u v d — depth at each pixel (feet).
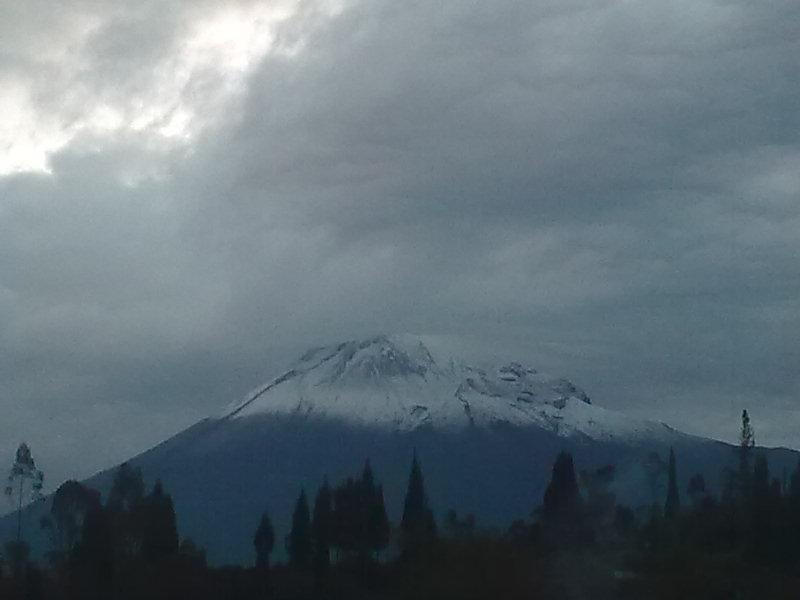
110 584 406.00
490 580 375.45
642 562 393.09
